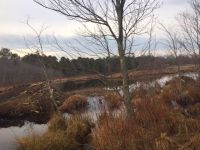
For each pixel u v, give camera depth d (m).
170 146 7.33
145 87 11.59
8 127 16.19
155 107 9.27
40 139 10.03
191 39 16.11
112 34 7.75
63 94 22.56
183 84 18.11
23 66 37.81
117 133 7.95
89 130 10.99
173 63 21.27
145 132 8.12
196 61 16.89
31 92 23.31
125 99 8.25
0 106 19.97
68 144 9.93
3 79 38.78
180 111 11.19
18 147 10.52
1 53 44.25
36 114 18.98
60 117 12.35
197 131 8.23
